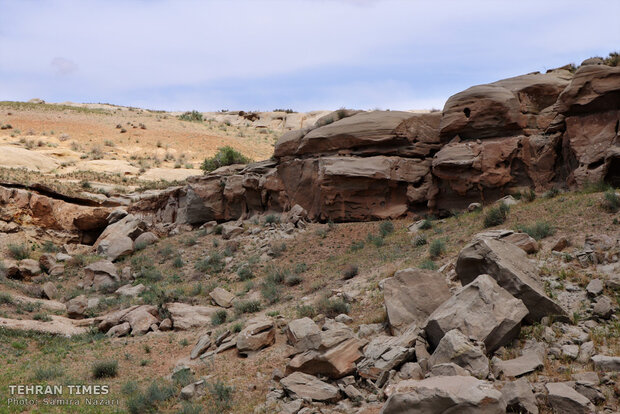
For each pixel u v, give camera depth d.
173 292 22.17
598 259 13.80
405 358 10.81
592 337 10.66
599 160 19.77
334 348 11.51
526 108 23.36
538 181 22.08
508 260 12.26
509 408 8.47
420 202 25.95
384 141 26.52
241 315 18.58
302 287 20.47
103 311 23.00
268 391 11.34
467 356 9.75
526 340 10.98
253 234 29.09
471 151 23.33
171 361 15.42
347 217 27.42
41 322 20.61
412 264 18.27
